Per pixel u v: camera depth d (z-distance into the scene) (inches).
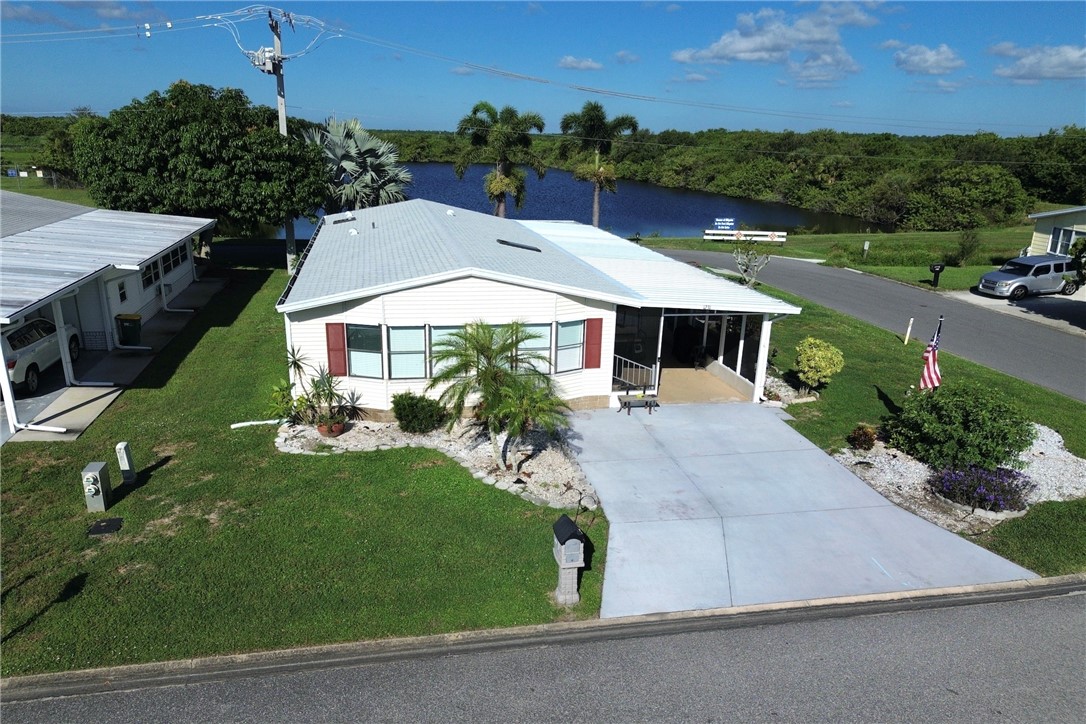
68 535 410.0
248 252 1326.3
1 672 308.3
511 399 479.8
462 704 300.5
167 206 1048.2
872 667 329.1
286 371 686.5
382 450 532.7
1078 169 2795.3
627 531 436.5
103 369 684.1
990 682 320.8
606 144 1812.3
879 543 433.1
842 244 1822.1
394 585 374.3
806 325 976.3
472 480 490.3
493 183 1592.0
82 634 331.3
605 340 622.2
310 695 303.1
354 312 559.2
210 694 302.5
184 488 466.9
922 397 552.7
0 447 515.5
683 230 2454.5
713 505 471.8
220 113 1078.4
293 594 363.9
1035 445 593.3
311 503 452.4
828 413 645.9
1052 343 927.0
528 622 351.9
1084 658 338.6
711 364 751.7
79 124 2172.7
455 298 567.2
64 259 667.4
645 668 325.1
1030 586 395.2
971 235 1537.9
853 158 3223.4
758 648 340.5
